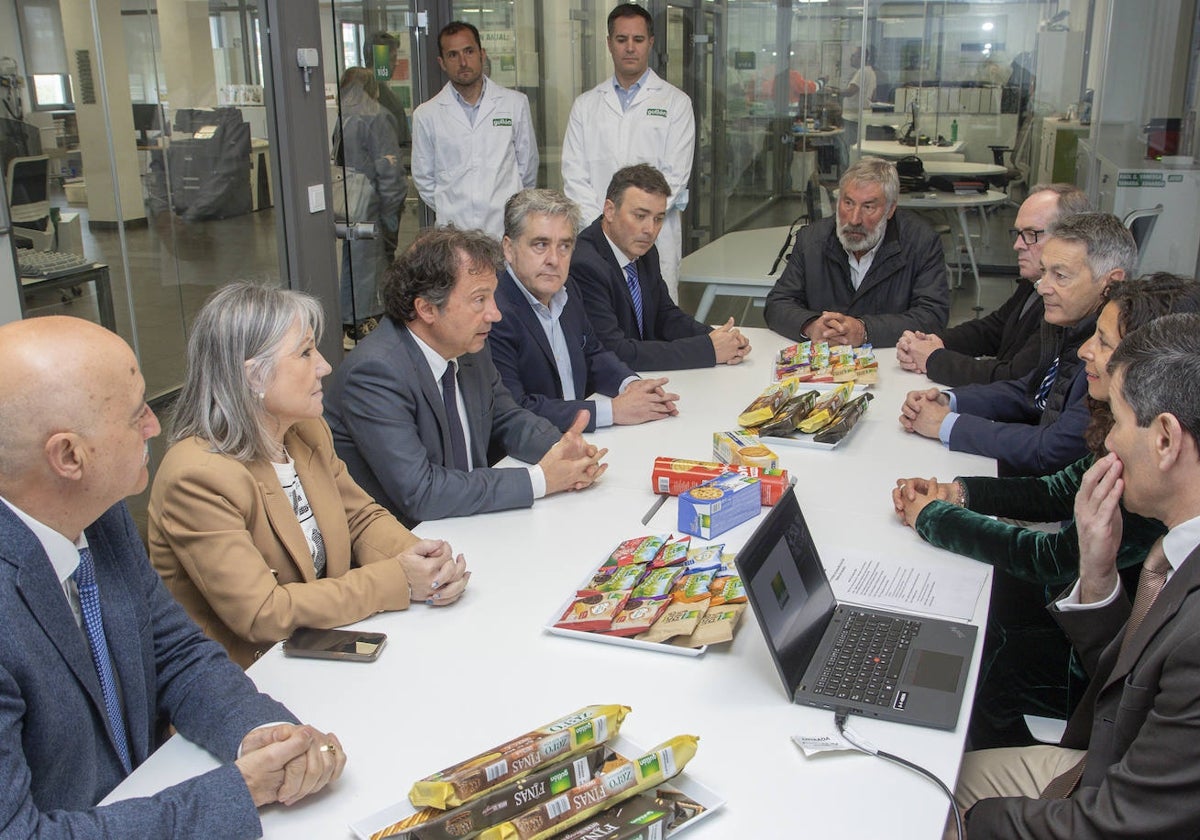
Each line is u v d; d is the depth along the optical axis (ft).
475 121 16.90
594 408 9.03
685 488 7.42
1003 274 18.94
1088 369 6.53
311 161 14.28
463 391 8.21
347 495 7.00
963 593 5.90
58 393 4.16
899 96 18.37
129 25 11.80
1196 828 4.04
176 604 5.32
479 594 5.98
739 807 4.09
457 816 3.89
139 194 12.26
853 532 6.79
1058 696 6.88
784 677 4.74
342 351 15.56
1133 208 17.28
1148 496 4.85
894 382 10.52
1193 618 4.21
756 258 17.22
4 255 10.65
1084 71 17.53
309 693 4.97
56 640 4.29
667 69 19.06
